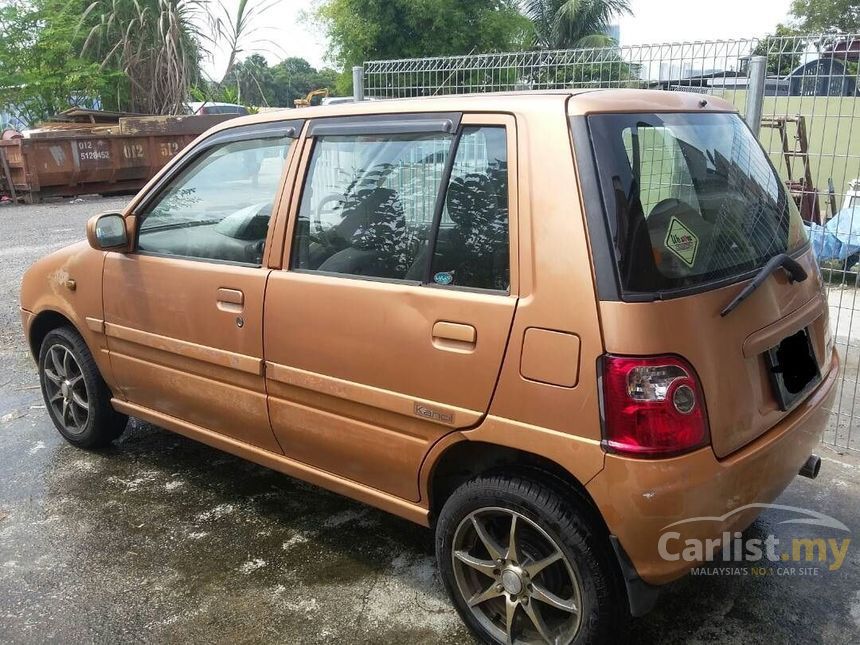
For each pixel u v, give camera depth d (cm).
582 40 2506
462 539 269
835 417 447
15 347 639
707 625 281
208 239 344
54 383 447
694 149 264
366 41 2214
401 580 314
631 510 221
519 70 602
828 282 550
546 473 246
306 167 308
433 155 268
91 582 315
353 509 372
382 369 274
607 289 222
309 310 295
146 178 1703
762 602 293
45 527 358
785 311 264
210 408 352
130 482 402
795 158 541
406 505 287
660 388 217
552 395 231
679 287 229
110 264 383
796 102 548
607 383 220
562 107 241
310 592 307
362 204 288
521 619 266
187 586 312
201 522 361
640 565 227
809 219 533
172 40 1905
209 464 423
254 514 368
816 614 286
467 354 249
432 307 258
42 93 1952
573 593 244
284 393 313
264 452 339
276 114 330
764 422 250
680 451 220
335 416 296
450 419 257
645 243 226
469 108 262
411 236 272
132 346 381
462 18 2248
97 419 423
